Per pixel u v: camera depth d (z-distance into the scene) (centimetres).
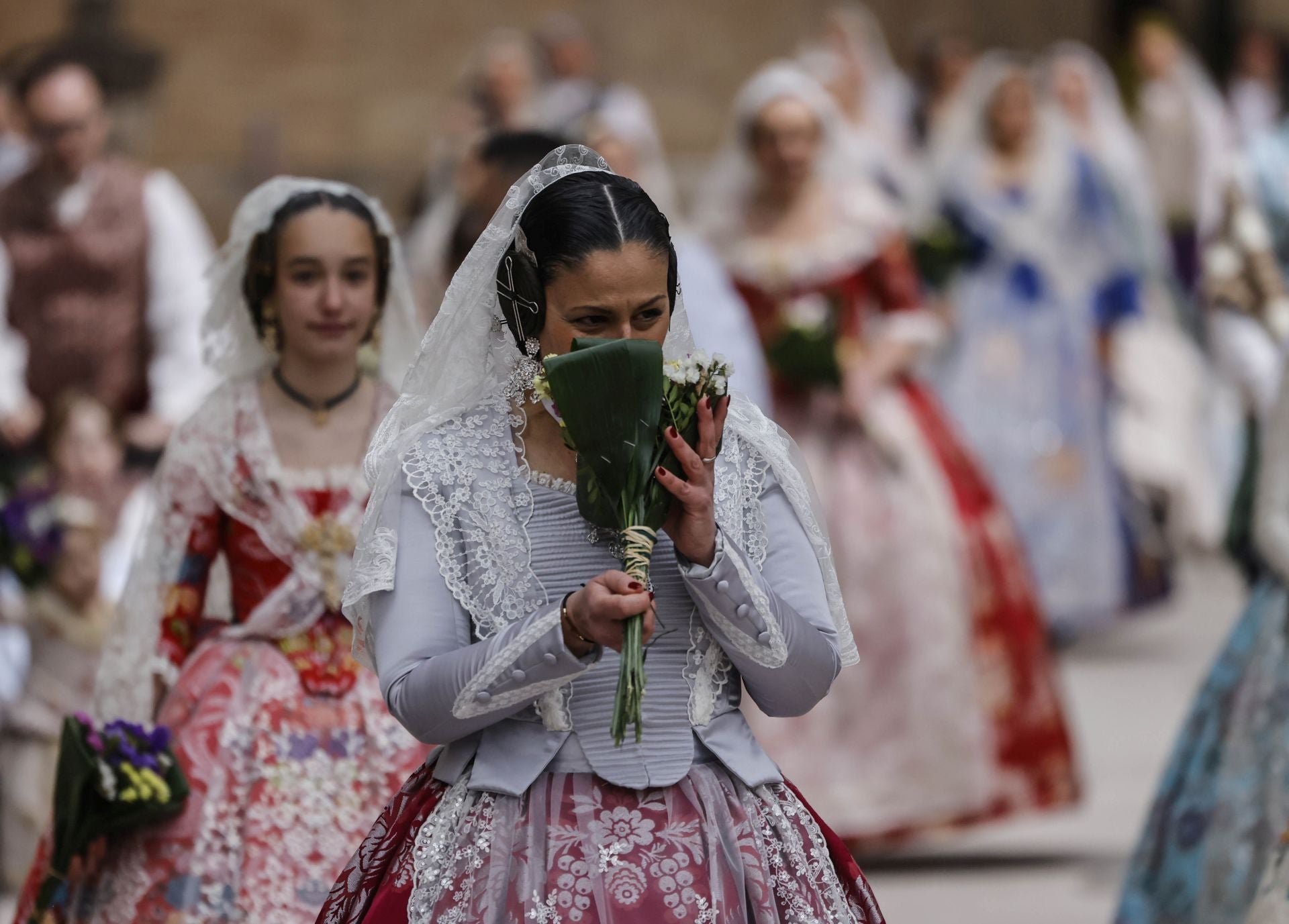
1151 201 2588
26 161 2119
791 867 682
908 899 1421
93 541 1428
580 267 657
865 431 1584
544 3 3403
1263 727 1077
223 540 945
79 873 888
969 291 2183
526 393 685
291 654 918
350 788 896
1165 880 1101
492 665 643
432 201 2105
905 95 2950
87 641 1427
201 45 3272
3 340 1648
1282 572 1068
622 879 653
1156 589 2227
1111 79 3200
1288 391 1073
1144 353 2292
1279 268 1455
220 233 3234
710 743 683
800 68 2666
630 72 3453
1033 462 2162
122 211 1641
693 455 646
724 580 655
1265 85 3491
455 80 3353
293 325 942
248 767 892
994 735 1532
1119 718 1969
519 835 662
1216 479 2544
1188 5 3878
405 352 980
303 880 875
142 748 870
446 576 677
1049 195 2189
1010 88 2198
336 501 933
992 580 1559
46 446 1588
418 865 670
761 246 1639
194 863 872
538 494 684
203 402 955
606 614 628
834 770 1525
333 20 3309
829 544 722
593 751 671
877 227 1642
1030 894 1423
